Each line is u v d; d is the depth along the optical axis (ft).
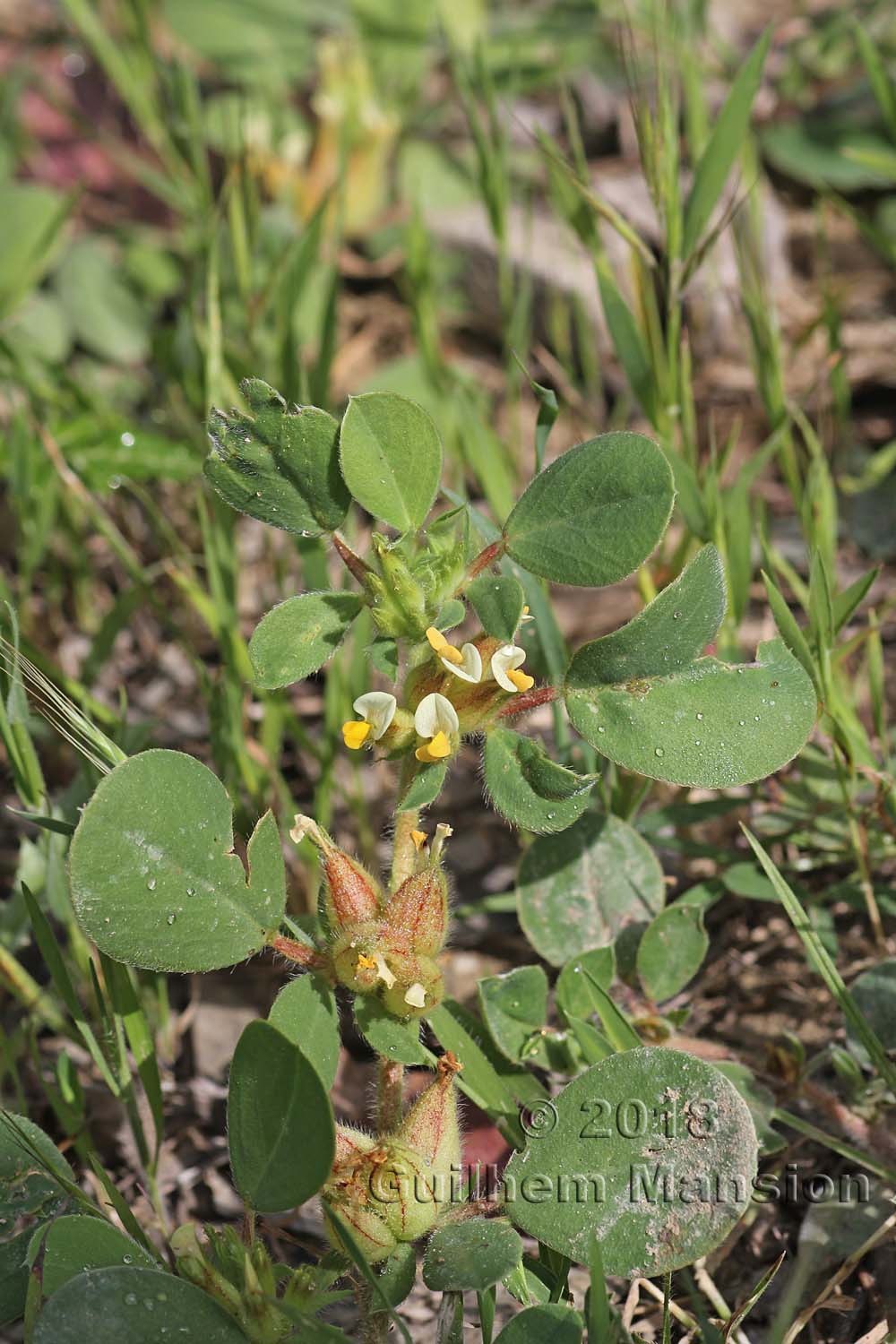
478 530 1.41
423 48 2.50
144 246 2.20
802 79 2.42
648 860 1.40
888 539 1.71
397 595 1.25
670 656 1.26
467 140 2.48
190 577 1.61
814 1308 1.30
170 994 1.50
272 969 1.49
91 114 2.49
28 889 1.30
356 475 1.25
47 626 1.69
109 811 1.22
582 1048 1.32
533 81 2.47
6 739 1.37
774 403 1.56
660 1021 1.37
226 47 2.54
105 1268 1.22
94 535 1.83
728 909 1.50
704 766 1.26
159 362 1.73
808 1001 1.45
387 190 2.34
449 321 2.21
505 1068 1.34
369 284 2.26
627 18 1.50
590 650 1.27
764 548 1.46
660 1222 1.23
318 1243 1.37
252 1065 1.20
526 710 1.27
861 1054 1.37
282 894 1.26
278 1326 1.22
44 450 1.65
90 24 1.96
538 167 2.39
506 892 1.54
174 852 1.23
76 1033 1.42
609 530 1.25
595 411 1.93
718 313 2.03
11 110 2.34
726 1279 1.34
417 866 1.28
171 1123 1.44
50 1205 1.28
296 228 2.19
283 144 2.26
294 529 1.27
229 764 1.48
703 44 2.42
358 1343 1.27
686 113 1.67
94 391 1.97
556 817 1.24
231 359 1.62
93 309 2.12
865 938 1.47
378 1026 1.25
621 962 1.38
